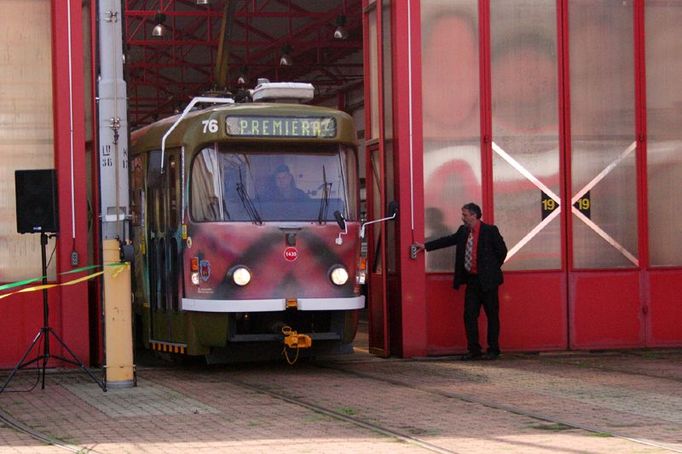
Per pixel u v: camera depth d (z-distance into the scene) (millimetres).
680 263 20484
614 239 20234
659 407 13391
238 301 16734
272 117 17312
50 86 18266
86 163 18438
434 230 19562
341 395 14734
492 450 10578
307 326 17875
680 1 20531
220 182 17062
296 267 17031
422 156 19297
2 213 18062
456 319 19578
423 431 11781
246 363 19078
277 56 41500
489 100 19797
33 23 18250
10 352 17875
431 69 19578
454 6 19703
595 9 20281
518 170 19906
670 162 20500
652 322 20344
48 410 13781
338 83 42781
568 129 20125
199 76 47312
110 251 15789
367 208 20484
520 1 19984
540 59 20047
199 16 37094
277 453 10586
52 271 18062
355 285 17438
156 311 18781
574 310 20047
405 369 17734
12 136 18156
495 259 18797
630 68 20375
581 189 20156
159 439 11492
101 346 17516
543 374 16875
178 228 17516
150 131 19344
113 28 15898
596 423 12188
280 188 17266
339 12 35281
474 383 15883
